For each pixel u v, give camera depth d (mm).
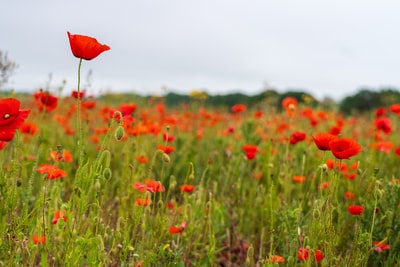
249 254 3059
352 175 4141
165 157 3189
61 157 3029
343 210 3945
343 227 3570
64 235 2844
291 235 3152
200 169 5066
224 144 6582
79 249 2514
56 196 3010
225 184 4730
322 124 7914
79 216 2539
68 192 4453
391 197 3479
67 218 2602
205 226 3904
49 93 4434
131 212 3770
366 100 16656
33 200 3588
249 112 9336
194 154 5828
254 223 4316
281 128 5859
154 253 3031
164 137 4609
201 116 8148
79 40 2371
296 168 5047
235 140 6645
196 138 6500
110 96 8039
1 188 2484
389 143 5094
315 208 3016
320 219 2984
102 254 2688
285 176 4156
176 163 5270
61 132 6492
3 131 2279
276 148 5613
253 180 5195
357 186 4121
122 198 3707
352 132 7527
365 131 7785
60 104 6711
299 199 4043
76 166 4699
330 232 2889
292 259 3020
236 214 4305
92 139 5227
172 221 3613
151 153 5312
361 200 3527
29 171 4285
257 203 4270
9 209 2568
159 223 3258
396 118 8562
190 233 3568
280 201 4059
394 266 3246
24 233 2807
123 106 3836
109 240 3346
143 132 4344
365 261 3002
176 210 3639
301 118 7906
